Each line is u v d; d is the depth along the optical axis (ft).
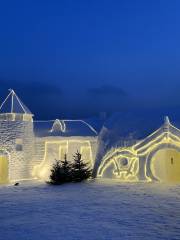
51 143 85.97
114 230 36.14
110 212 44.83
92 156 87.35
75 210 46.60
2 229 37.91
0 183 77.20
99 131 96.07
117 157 79.15
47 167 84.48
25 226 38.91
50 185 72.69
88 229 36.83
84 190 64.13
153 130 77.51
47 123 96.22
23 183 76.69
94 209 46.98
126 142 78.89
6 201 54.70
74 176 76.18
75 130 91.61
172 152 76.43
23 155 81.61
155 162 75.56
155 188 64.69
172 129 74.74
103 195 58.13
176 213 43.47
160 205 48.55
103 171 80.79
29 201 54.29
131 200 52.90
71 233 35.47
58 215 43.91
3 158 78.79
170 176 75.92
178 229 36.19
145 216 42.14
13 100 84.38
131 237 33.47
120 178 77.87
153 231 35.50
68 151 85.92
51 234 35.32
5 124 79.82
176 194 57.36
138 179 75.87
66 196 58.08
